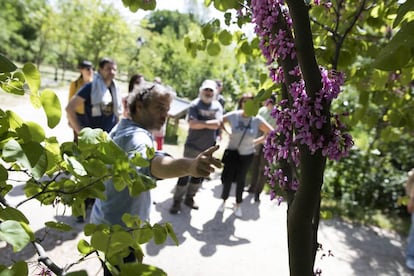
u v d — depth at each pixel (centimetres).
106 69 400
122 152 95
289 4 95
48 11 2092
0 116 87
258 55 212
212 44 222
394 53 73
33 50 2380
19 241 65
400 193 632
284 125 109
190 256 389
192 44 231
